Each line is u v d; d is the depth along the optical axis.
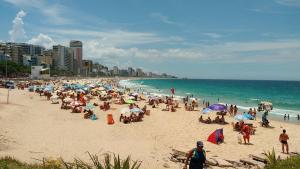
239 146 24.39
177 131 30.50
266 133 31.16
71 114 40.53
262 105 52.97
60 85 105.69
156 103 56.50
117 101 56.28
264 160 18.25
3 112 34.91
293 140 28.09
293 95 100.62
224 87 161.75
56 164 13.19
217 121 36.50
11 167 12.38
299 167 13.24
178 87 156.38
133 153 19.41
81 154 18.64
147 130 30.61
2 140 20.83
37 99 59.19
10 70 144.00
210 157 19.34
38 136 24.52
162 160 17.91
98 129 30.09
